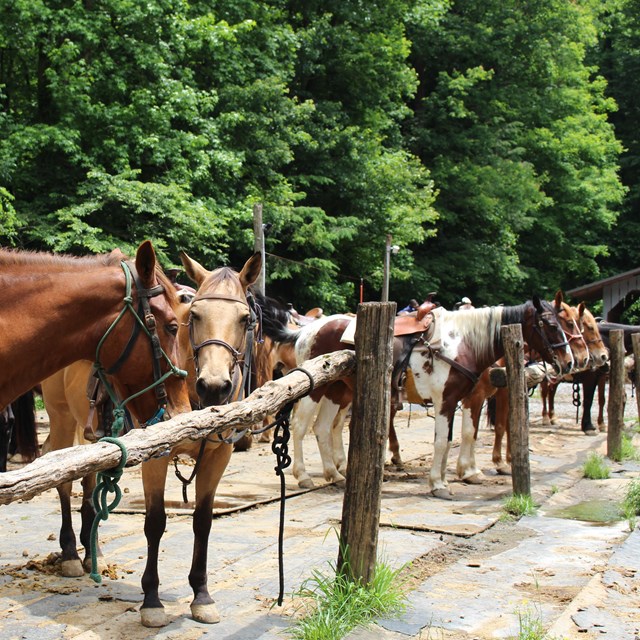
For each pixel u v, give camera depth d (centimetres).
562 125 3155
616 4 3847
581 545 621
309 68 2305
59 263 392
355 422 459
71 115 1625
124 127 1680
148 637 414
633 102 3897
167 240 1666
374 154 2350
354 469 459
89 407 482
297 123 2206
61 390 548
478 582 520
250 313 505
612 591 498
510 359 774
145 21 1725
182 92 1712
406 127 2852
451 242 2764
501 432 997
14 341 366
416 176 2345
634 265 3681
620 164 3775
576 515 755
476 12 3056
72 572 521
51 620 439
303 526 668
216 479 451
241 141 1961
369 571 459
